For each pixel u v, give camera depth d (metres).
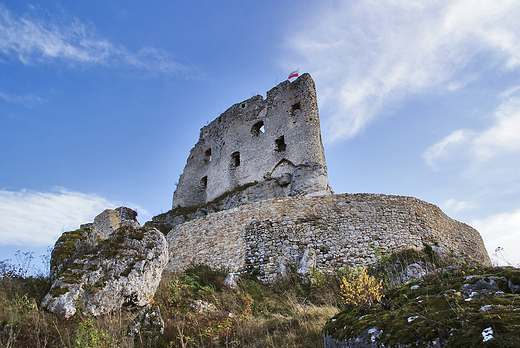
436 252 13.62
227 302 10.35
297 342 7.11
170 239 16.86
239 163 28.14
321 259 13.40
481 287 4.87
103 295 7.27
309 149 24.00
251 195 23.72
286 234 14.16
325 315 8.29
